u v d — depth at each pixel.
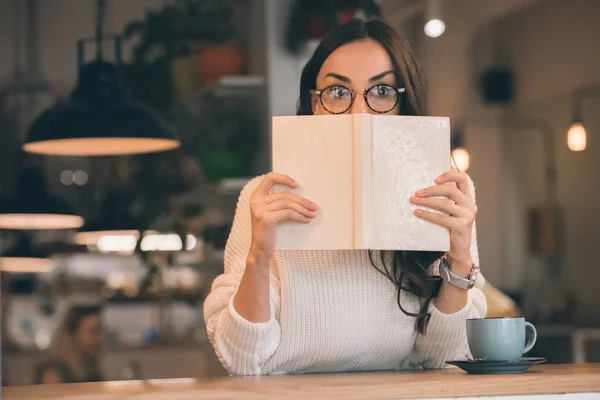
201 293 5.56
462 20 6.56
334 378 1.42
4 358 6.33
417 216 1.48
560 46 6.22
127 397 1.25
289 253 1.77
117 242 6.68
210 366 5.77
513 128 6.56
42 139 3.17
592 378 1.42
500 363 1.46
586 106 6.08
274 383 1.32
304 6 4.13
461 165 6.15
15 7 6.83
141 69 4.93
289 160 1.50
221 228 4.86
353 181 1.47
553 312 6.21
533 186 6.46
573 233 6.22
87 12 6.84
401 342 1.79
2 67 6.80
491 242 6.50
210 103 4.86
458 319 1.73
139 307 6.75
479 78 6.56
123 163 6.05
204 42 4.97
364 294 1.76
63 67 6.88
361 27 1.81
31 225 4.89
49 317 6.56
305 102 1.88
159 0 6.59
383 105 1.78
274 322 1.69
